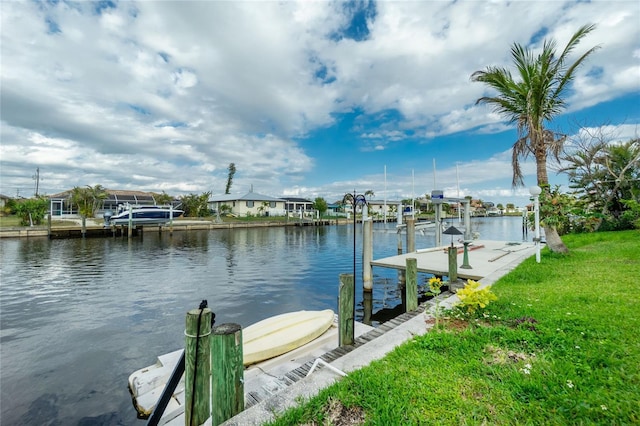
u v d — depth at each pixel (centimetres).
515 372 293
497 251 1359
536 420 227
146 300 975
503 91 1045
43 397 454
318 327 574
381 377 297
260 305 938
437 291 501
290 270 1495
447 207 6488
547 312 460
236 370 267
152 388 424
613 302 486
